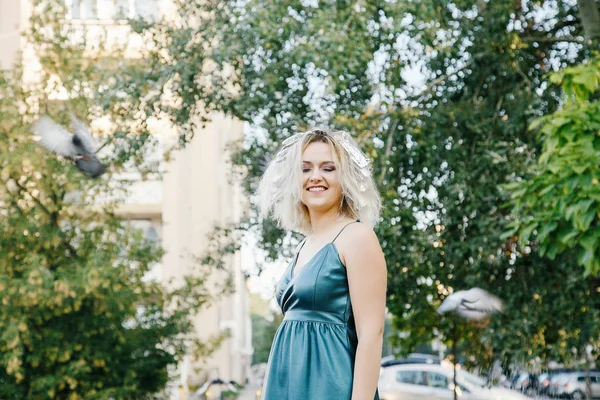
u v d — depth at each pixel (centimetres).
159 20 1451
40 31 1622
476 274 1270
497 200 1270
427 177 1313
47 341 1466
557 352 1282
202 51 1343
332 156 312
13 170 1445
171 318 1619
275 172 330
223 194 3388
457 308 1088
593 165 813
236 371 3838
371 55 1221
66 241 1542
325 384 291
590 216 812
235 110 1329
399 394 1898
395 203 1264
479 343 1438
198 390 2464
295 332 299
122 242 1566
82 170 989
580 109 828
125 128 1420
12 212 1523
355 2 1189
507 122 1277
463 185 1233
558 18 1362
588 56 1330
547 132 846
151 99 1363
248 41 1284
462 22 1327
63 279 1397
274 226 1301
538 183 895
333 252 300
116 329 1534
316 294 298
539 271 1278
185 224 2589
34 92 1538
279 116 1317
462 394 1848
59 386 1498
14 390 1480
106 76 1502
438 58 1343
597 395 1877
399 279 1275
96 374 1572
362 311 295
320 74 1292
